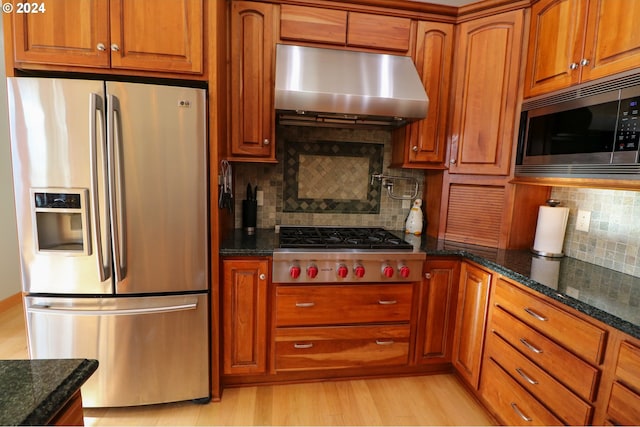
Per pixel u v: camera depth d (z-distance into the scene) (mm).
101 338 1588
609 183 1317
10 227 2898
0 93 2799
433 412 1769
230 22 1828
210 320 1745
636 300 1185
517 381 1471
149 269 1591
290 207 2379
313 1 1869
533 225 1990
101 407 1715
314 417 1708
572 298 1196
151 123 1501
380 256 1830
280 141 2312
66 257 1513
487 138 1961
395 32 1959
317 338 1873
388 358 1964
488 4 1872
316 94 1720
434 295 1961
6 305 2838
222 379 1922
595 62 1384
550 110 1624
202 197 1610
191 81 1636
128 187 1511
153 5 1518
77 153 1458
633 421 975
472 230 2086
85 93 1434
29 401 562
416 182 2473
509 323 1531
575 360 1172
